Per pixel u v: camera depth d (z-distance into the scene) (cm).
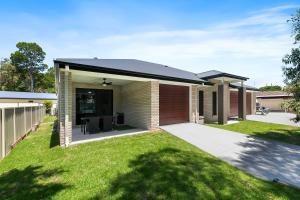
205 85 1334
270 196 399
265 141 885
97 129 1012
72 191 402
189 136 929
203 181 451
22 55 5984
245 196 393
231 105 2011
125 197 378
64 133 754
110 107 1427
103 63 948
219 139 895
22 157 674
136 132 1002
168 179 454
